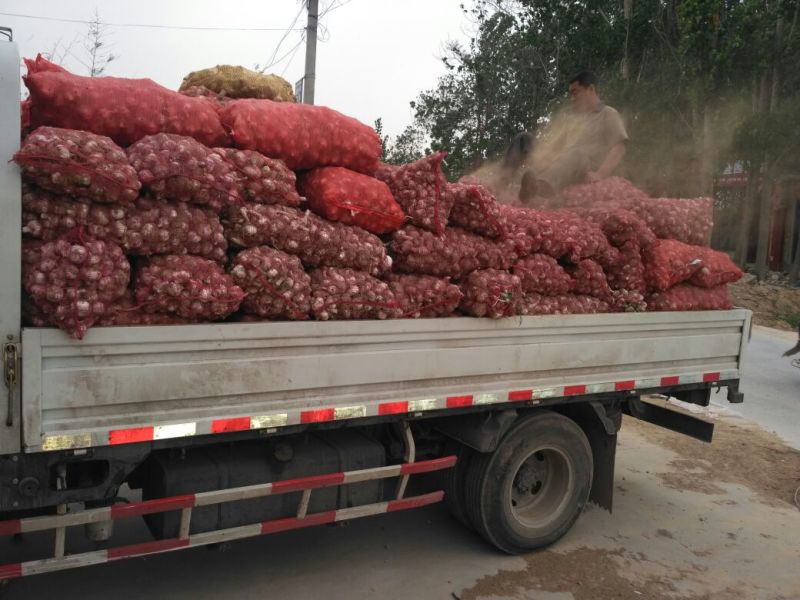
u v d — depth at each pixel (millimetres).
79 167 2771
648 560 4727
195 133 3451
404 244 3955
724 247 32375
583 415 4969
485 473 4398
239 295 3225
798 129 21812
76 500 2975
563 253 4711
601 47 21344
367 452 3938
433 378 3920
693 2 18719
